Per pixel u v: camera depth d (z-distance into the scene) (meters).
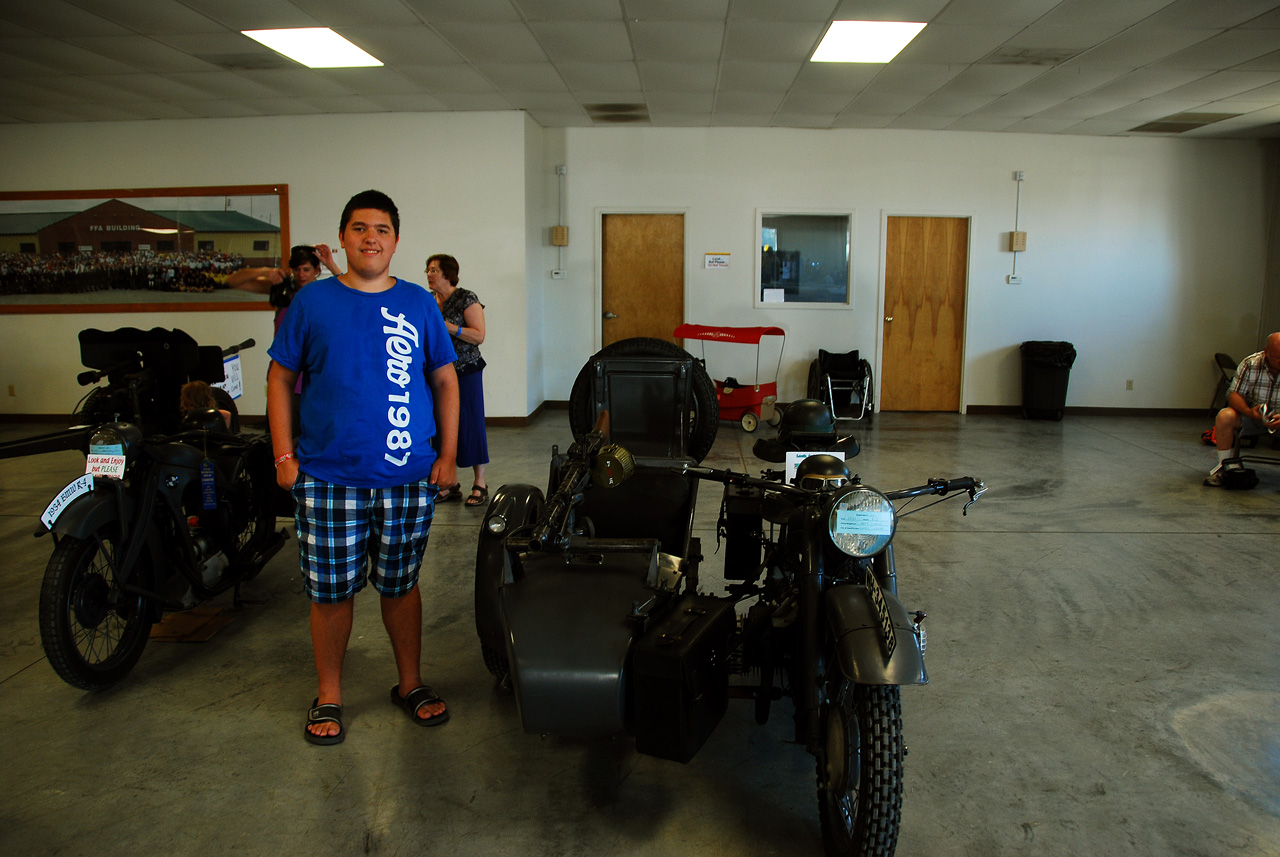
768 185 8.19
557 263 8.28
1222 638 2.92
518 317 7.54
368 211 2.14
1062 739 2.25
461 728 2.31
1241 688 2.54
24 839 1.82
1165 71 5.97
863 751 1.57
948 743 2.23
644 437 2.92
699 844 1.82
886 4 4.65
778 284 8.40
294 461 2.17
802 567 1.82
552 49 5.48
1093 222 8.28
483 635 2.22
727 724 2.34
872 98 6.83
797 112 7.36
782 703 2.46
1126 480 5.46
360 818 1.91
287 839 1.83
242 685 2.57
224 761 2.14
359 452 2.13
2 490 5.11
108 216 7.60
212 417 3.26
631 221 8.30
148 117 7.40
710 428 2.98
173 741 2.24
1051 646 2.85
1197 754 2.17
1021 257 8.34
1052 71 5.98
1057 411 8.12
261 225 7.54
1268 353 5.01
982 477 5.54
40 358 7.79
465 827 1.88
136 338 3.80
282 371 2.15
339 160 7.45
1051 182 8.23
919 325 8.48
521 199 7.40
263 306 7.59
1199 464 6.00
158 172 7.56
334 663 2.28
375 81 6.30
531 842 1.82
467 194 7.43
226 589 2.98
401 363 2.18
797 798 1.99
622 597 1.87
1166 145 8.20
